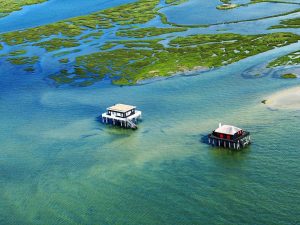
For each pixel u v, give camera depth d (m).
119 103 140.25
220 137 102.75
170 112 127.81
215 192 85.06
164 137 111.94
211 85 147.38
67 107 142.00
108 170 98.44
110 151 107.81
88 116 132.38
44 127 127.38
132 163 100.44
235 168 93.00
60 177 97.69
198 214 79.00
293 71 149.00
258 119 114.62
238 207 79.56
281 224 73.94
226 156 98.62
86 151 109.25
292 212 76.62
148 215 80.25
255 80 146.50
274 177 87.75
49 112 139.12
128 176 94.81
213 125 115.00
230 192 84.50
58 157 107.56
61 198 89.12
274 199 80.62
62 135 120.44
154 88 151.12
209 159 98.19
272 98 127.81
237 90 139.38
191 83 151.88
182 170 94.69
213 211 79.25
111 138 115.25
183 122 119.56
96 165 101.44
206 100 134.00
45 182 96.25
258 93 134.00
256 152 98.44
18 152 112.38
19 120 134.75
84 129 122.94
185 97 138.75
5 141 119.94
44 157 108.25
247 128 110.19
